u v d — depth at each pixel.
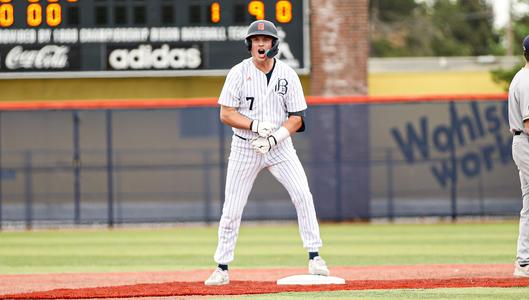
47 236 38.31
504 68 61.84
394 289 17.95
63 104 43.09
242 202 18.94
